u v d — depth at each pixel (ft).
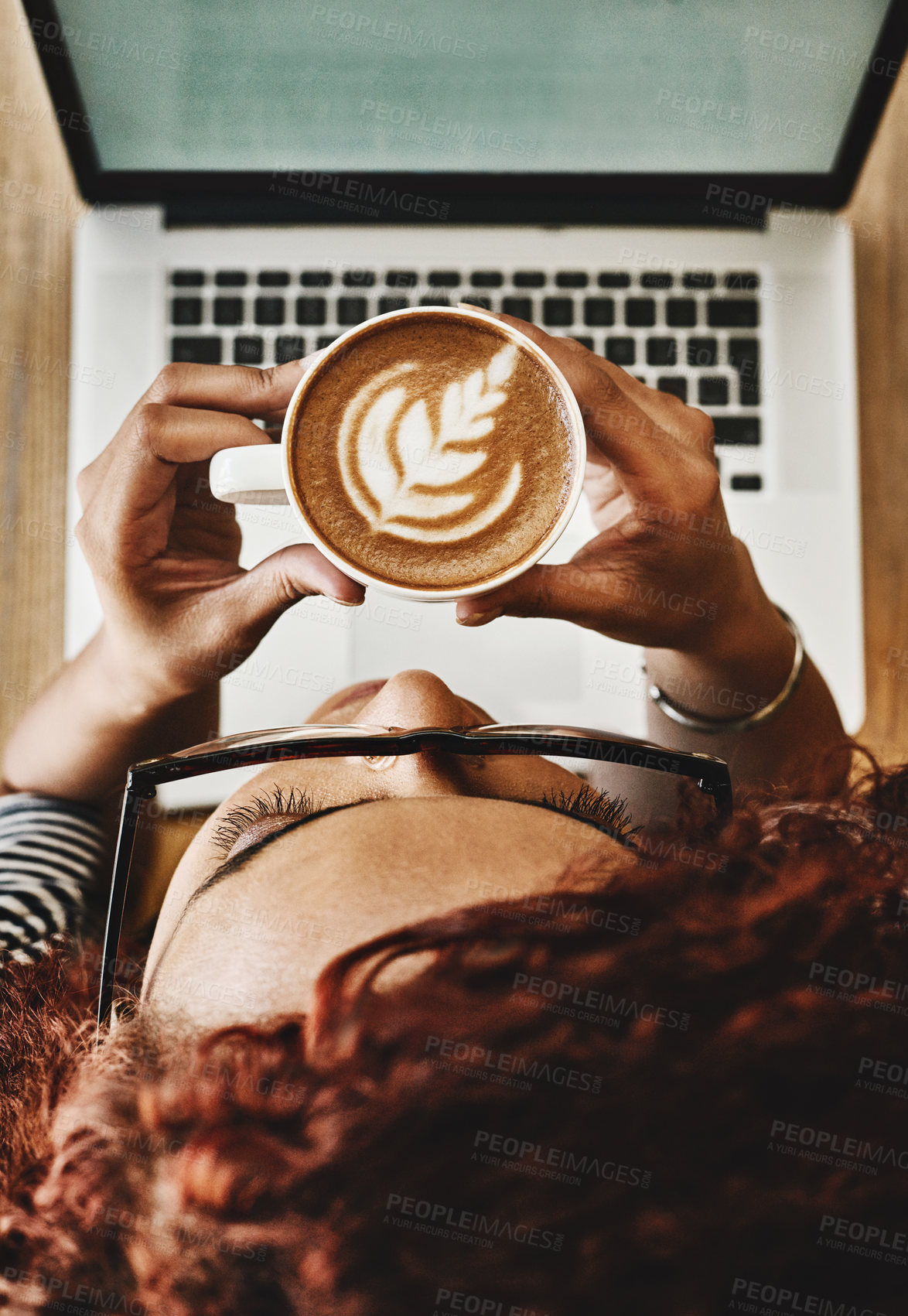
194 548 2.37
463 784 1.77
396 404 1.68
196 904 1.49
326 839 1.41
